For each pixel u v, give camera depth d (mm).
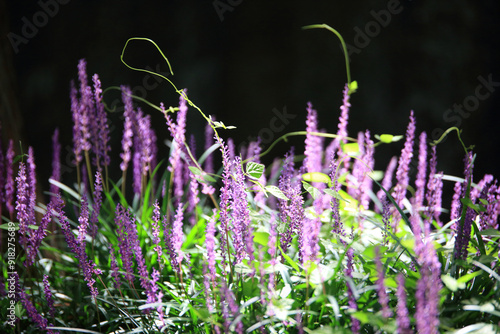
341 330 2316
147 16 11312
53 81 11367
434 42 10219
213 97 11211
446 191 9648
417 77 10273
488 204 3100
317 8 11023
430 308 2076
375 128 10398
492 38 10164
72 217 4582
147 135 4184
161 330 2906
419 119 10156
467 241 2844
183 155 3916
